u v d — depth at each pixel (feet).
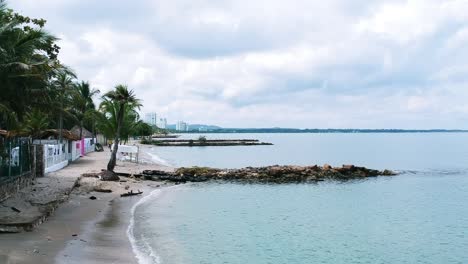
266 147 465.06
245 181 140.05
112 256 47.62
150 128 469.57
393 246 63.93
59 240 51.65
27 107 80.69
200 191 114.42
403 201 106.63
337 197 110.63
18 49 72.28
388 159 284.61
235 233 66.44
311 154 340.39
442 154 346.33
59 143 135.95
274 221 77.51
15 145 79.20
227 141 533.96
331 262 54.60
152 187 115.34
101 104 174.29
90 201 83.35
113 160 116.06
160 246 55.11
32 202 69.15
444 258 58.70
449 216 88.02
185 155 297.74
